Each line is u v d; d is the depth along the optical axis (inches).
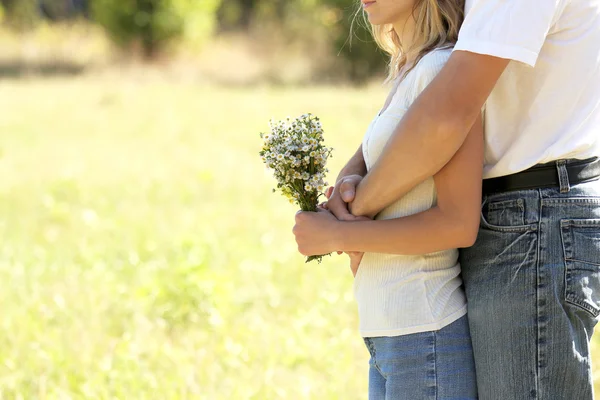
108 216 468.8
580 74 129.6
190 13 1526.8
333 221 140.9
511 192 134.0
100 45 1599.4
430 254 139.3
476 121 131.0
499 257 134.3
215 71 1440.7
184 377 248.7
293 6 1561.3
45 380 247.3
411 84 136.7
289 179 144.6
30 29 1752.0
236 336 285.3
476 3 124.4
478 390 137.7
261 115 888.3
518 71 131.3
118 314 305.7
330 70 1350.9
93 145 730.8
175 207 488.4
